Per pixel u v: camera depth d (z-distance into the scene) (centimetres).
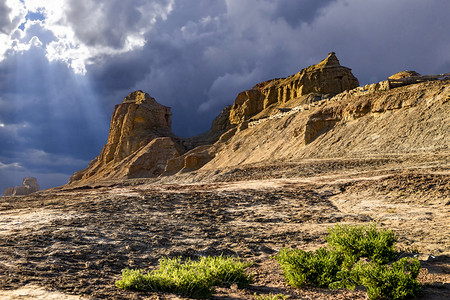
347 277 810
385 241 1031
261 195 2645
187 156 9512
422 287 780
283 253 898
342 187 2778
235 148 8756
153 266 973
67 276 776
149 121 14412
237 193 2728
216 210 2100
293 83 12769
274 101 13838
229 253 1171
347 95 6794
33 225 1413
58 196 3000
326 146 5509
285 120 8194
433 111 4606
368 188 2556
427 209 1900
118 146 13750
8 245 1050
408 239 1320
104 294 646
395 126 4859
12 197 3175
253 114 14238
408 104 5062
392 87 5956
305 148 5925
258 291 768
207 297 697
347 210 2106
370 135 5072
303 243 1327
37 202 2425
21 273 759
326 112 6328
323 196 2612
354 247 1041
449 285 789
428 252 1123
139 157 11325
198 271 756
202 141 14325
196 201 2389
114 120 15650
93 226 1438
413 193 2245
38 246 1070
